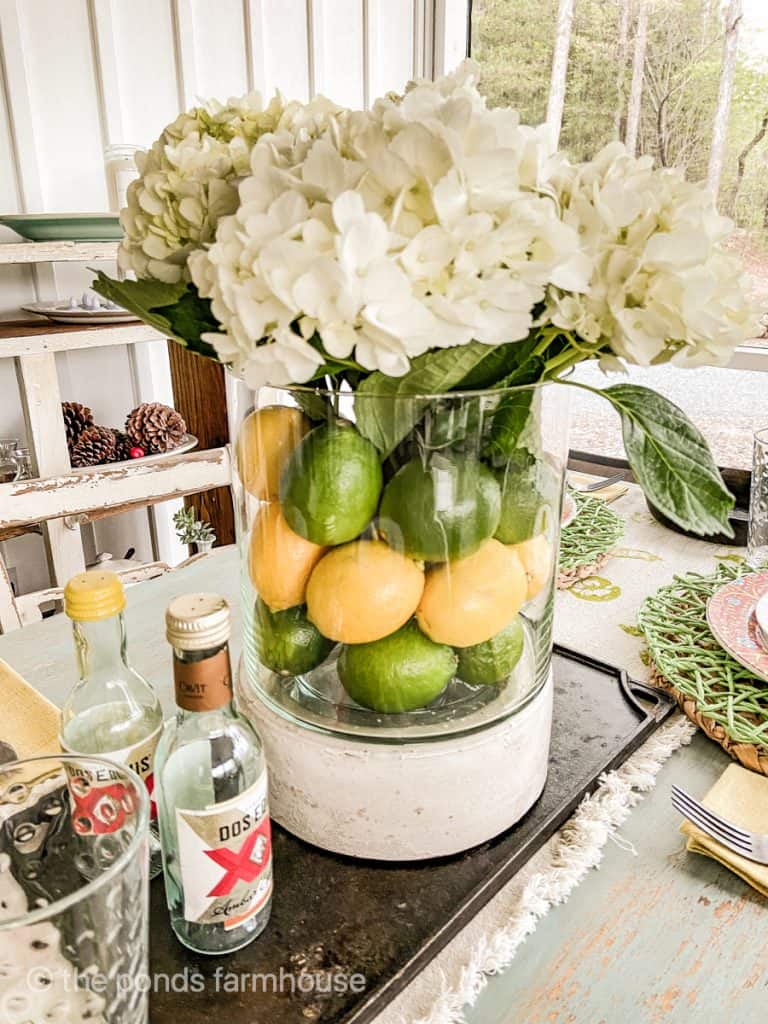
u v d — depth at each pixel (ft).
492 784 1.65
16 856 1.33
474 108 1.33
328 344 1.18
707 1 5.51
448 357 1.35
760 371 5.26
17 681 2.28
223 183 1.43
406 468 1.42
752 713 2.06
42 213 5.25
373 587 1.46
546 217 1.22
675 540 3.49
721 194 5.68
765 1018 1.36
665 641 2.40
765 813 1.78
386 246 1.16
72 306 5.20
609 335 1.32
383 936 1.49
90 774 1.28
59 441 4.99
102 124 5.85
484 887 1.60
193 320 1.51
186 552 7.02
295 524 1.47
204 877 1.39
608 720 2.13
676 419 1.53
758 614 2.34
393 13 7.59
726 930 1.54
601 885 1.65
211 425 5.88
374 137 1.25
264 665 1.70
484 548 1.52
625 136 6.20
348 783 1.61
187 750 1.37
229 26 6.39
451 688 1.69
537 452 1.54
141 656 2.54
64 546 5.39
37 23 5.37
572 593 2.96
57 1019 1.12
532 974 1.45
